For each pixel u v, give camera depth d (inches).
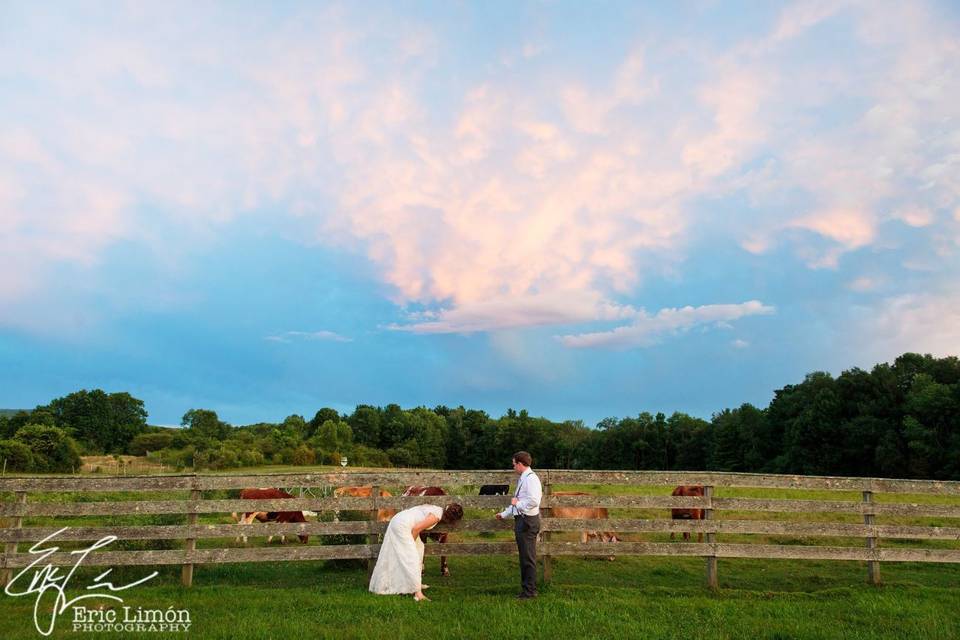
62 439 2476.6
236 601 327.3
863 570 454.6
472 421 5246.1
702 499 393.1
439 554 379.9
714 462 3331.7
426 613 307.3
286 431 3535.9
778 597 360.2
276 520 573.9
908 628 297.4
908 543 568.1
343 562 442.3
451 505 393.4
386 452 4311.0
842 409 2460.6
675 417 4301.2
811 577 426.3
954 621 309.6
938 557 391.9
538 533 358.0
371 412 4554.6
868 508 398.0
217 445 2815.0
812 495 843.4
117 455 3193.9
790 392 3093.0
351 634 273.4
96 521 530.0
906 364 2487.7
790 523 394.6
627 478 396.2
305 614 305.0
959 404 2066.9
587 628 288.4
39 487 368.5
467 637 272.4
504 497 396.8
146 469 2514.8
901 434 2212.1
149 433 3639.3
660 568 452.1
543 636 274.8
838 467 2390.5
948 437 2078.0
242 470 2522.1
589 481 394.0
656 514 721.0
